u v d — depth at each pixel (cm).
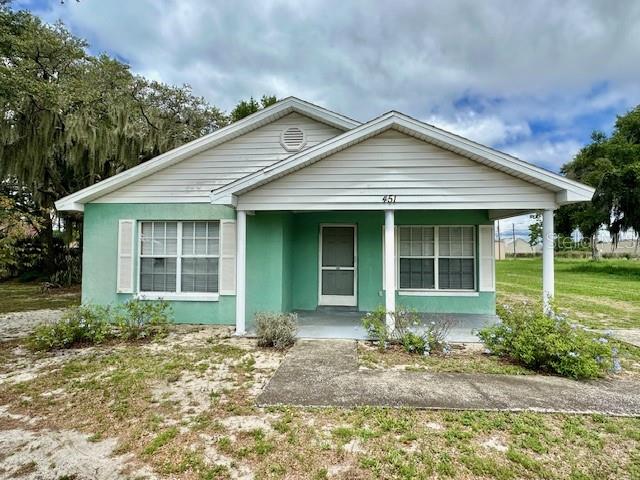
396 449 298
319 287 898
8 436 326
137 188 809
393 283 645
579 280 1819
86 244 805
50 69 1412
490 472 268
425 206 644
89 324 633
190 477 267
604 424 336
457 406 373
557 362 473
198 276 805
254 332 697
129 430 335
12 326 796
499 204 630
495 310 881
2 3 851
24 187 1367
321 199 662
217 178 811
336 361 524
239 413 364
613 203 2144
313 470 274
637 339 658
